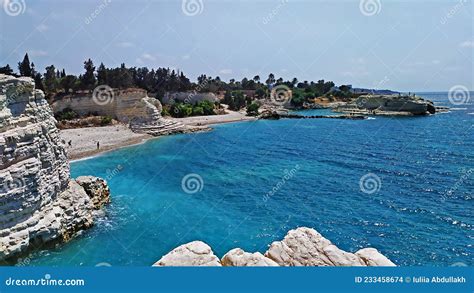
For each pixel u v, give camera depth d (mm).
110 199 37406
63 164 29922
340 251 13008
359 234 30406
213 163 58625
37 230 24016
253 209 36406
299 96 164750
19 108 24672
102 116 93875
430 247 27859
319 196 40812
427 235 30031
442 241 28859
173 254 11812
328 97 186875
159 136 85625
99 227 30266
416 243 28594
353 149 70938
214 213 34969
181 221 32688
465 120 119062
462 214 34750
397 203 38250
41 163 25703
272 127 104938
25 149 23922
